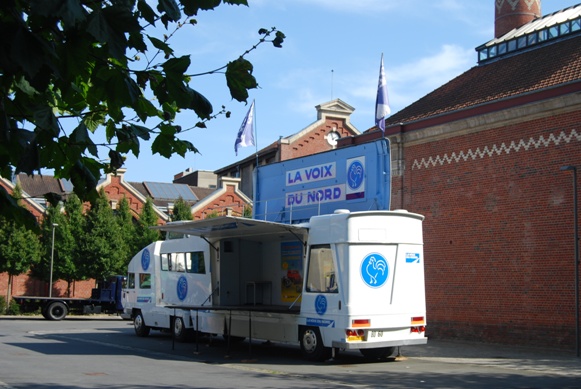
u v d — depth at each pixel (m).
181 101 3.11
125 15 2.59
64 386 12.05
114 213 51.97
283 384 12.48
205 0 2.96
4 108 2.82
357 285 15.64
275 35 3.35
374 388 11.97
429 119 23.48
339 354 18.39
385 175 18.73
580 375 14.03
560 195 19.39
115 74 2.93
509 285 20.55
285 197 22.45
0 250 43.91
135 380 13.02
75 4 2.34
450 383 12.70
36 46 2.42
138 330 24.70
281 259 19.84
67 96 2.96
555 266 19.31
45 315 37.72
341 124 53.09
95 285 50.31
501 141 21.20
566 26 24.47
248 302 20.45
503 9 30.25
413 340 16.22
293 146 51.53
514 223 20.58
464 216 22.17
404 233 16.41
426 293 23.27
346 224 15.83
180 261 22.33
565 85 19.38
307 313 16.62
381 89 22.08
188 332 22.16
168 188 65.19
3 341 22.36
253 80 3.30
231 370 14.88
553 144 19.70
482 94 23.39
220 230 18.83
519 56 25.69
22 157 2.75
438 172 23.17
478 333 21.34
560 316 19.03
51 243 46.47
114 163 3.56
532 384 12.57
